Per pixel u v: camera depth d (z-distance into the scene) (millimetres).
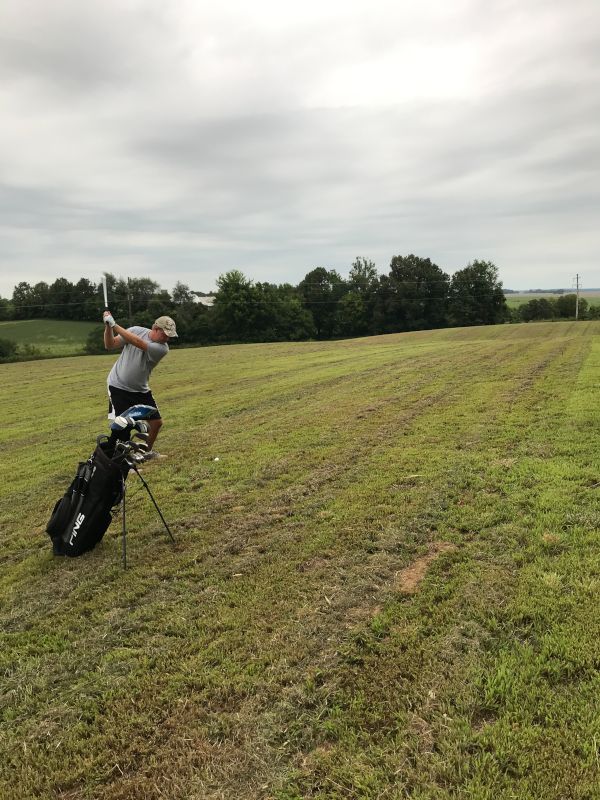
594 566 3148
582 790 1801
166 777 2021
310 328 75750
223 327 70250
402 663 2512
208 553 3893
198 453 6898
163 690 2486
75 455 7488
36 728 2326
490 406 8172
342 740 2113
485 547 3553
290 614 3004
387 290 78938
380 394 10445
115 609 3234
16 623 3166
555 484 4535
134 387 5977
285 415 9102
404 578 3285
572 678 2320
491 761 1954
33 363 34781
